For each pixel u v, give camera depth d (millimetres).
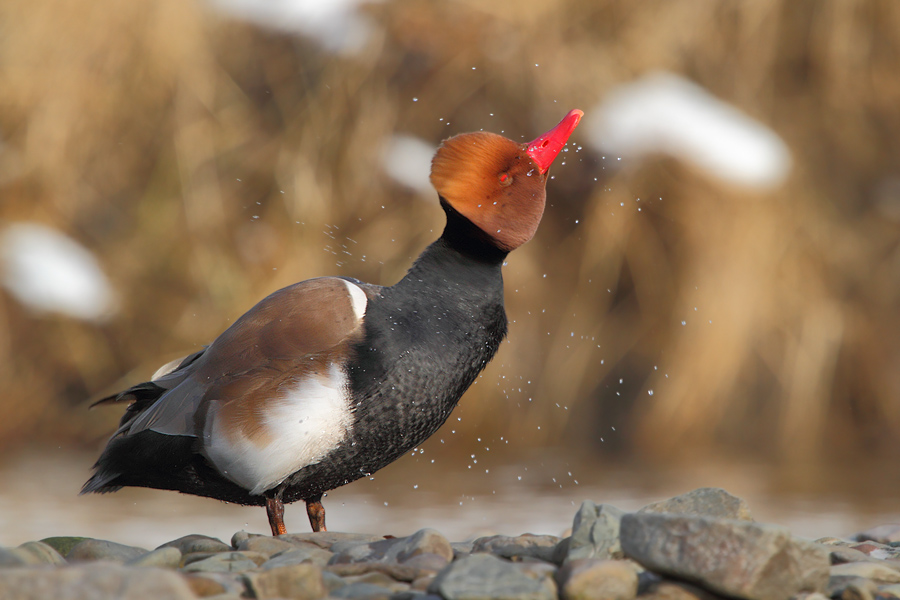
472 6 14633
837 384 14227
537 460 12344
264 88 15594
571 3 14805
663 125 13852
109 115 15070
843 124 14750
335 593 3314
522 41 14570
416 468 11820
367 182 14711
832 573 3727
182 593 2852
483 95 14812
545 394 14008
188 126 15109
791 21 14867
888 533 5168
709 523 3287
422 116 14883
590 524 3754
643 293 14203
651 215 14180
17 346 14617
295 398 4367
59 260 14711
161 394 4691
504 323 4930
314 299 4562
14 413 14445
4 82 14859
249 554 3922
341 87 15000
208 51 15188
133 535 8172
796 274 14172
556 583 3324
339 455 4492
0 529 8375
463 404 13812
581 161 14219
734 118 14227
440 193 4746
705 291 13930
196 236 14891
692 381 13859
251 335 4512
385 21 14906
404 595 3229
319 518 4902
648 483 10625
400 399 4508
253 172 15289
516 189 4723
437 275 4770
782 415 13891
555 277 14383
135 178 15344
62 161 14961
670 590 3301
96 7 14859
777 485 10414
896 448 13336
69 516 9047
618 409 14180
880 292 14461
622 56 14562
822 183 14602
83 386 14727
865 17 14812
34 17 14945
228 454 4379
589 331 14141
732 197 13930
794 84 14961
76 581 2844
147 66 14969
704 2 14656
